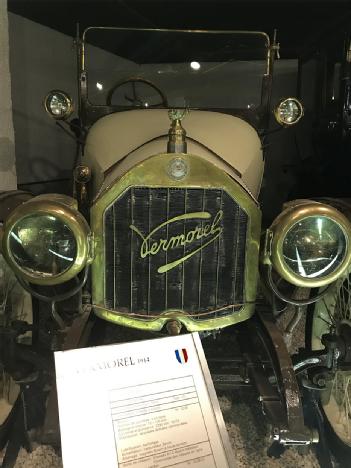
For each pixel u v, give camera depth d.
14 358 1.47
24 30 3.30
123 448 1.04
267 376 1.54
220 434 1.11
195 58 2.31
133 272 1.42
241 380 1.59
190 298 1.44
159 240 1.38
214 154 1.69
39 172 3.61
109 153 1.75
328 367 1.47
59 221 1.30
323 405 1.76
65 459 1.01
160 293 1.43
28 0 2.92
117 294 1.44
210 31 2.24
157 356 1.16
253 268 1.45
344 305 1.66
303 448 1.66
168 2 2.93
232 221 1.40
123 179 1.34
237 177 1.56
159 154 1.33
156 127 1.85
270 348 1.48
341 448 1.58
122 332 2.07
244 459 1.61
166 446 1.06
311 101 3.80
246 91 2.31
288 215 1.31
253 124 2.32
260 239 1.46
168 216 1.36
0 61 2.47
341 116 3.22
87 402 1.07
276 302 1.66
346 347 1.44
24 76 3.33
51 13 3.21
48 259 1.33
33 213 1.26
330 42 3.40
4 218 1.55
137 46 2.30
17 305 1.76
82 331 1.43
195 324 1.46
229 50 2.27
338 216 1.30
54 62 3.65
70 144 3.98
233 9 3.07
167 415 1.10
